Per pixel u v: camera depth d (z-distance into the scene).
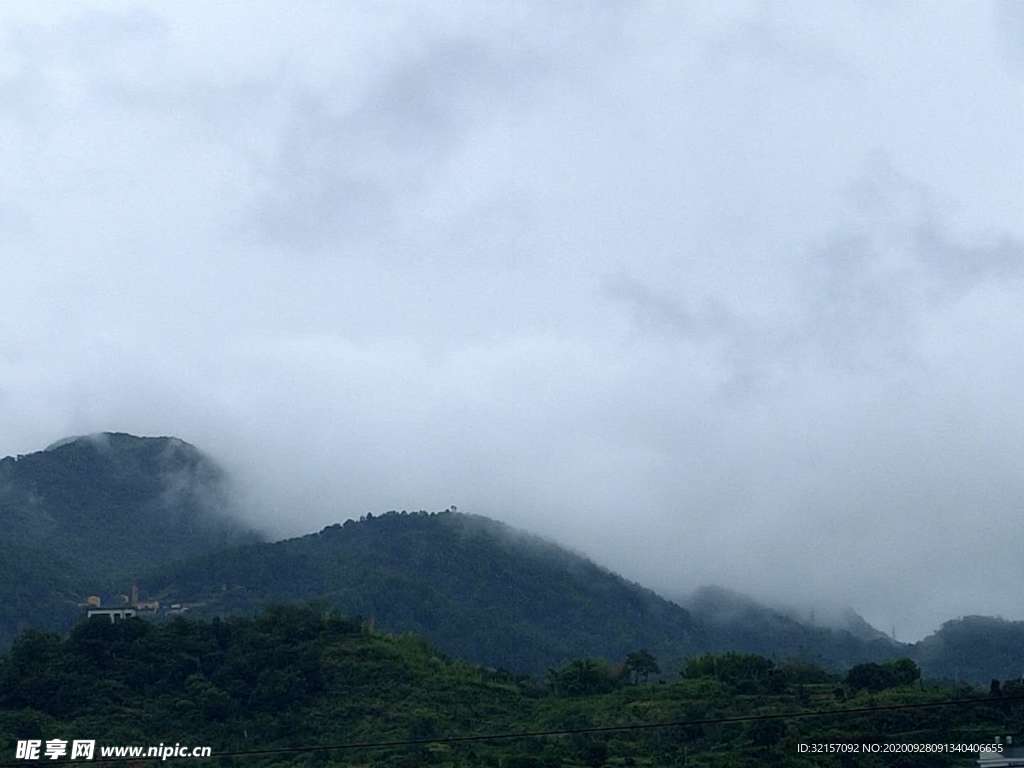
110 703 70.69
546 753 62.56
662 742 63.03
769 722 61.78
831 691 69.88
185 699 71.56
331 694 74.56
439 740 61.44
